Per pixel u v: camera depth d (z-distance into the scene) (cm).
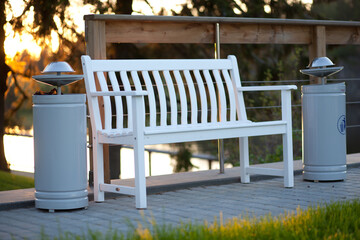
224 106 588
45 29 963
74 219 429
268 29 652
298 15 1127
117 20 541
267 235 323
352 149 1159
